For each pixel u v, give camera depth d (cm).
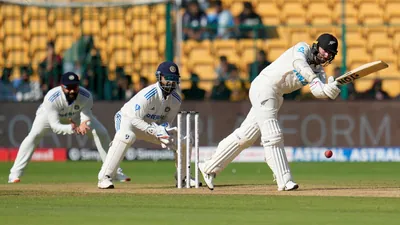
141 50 6731
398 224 2328
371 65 3177
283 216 2530
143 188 3691
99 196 3231
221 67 6412
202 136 6234
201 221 2397
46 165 5975
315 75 3334
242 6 7025
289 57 3416
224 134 6231
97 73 6378
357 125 6216
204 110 6238
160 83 3544
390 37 7150
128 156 6469
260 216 2530
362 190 3512
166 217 2505
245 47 6819
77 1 6906
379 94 6462
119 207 2806
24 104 6309
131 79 6531
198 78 6500
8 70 6438
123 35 6794
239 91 6353
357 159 6219
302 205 2858
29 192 3456
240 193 3359
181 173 3669
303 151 6234
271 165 3475
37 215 2566
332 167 5725
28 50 6869
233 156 3538
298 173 5206
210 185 3541
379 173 5159
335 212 2641
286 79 3428
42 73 6412
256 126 3500
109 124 6278
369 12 7344
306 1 7344
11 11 6931
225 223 2347
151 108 3572
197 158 3641
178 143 3597
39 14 6894
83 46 6406
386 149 6206
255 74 6312
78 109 4203
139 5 6462
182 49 6831
